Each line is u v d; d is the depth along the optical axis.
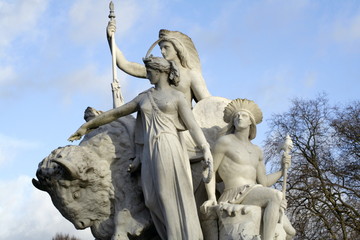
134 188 7.70
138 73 9.22
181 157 7.26
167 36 8.84
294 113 16.78
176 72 7.59
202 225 7.41
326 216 15.19
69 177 7.46
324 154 16.31
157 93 7.58
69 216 7.68
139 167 7.65
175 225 7.07
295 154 16.39
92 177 7.61
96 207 7.68
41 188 7.86
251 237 6.91
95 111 8.32
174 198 7.15
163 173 7.16
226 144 7.66
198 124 7.96
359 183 16.02
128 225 7.52
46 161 7.62
